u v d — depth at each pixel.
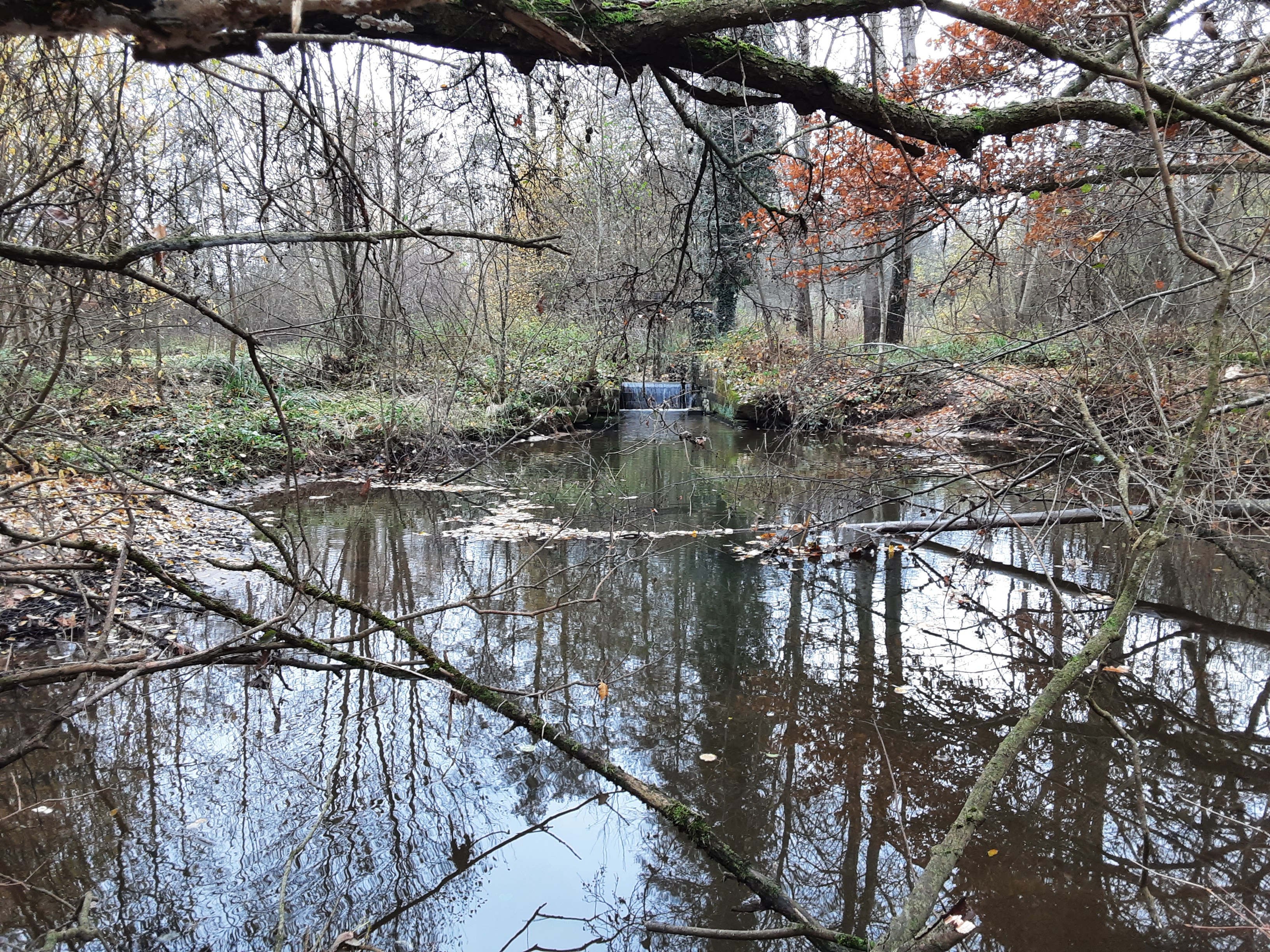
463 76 3.66
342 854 2.74
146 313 6.07
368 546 6.73
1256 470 5.18
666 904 2.59
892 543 6.78
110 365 7.65
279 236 1.70
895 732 3.64
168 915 2.40
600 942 2.39
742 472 10.41
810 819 2.98
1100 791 3.16
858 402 13.03
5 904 2.42
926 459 10.71
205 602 2.73
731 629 4.91
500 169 4.96
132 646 4.16
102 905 2.43
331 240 1.77
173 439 8.55
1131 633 4.74
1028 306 10.23
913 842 2.85
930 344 12.43
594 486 9.69
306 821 2.91
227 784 3.12
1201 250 6.22
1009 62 6.53
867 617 5.11
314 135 3.39
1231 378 4.73
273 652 3.45
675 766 3.34
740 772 3.31
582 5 2.68
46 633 4.24
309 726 3.63
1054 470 8.15
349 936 2.05
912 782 3.22
